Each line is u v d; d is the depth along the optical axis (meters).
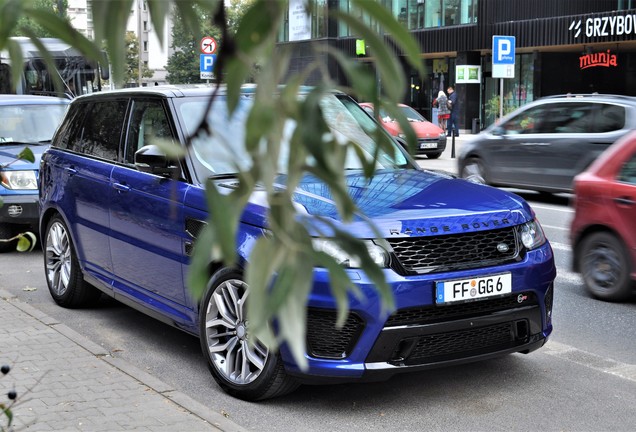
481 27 39.25
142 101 6.11
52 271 7.42
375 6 0.68
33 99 11.86
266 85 0.70
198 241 0.73
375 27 0.69
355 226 4.41
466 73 31.44
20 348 5.71
